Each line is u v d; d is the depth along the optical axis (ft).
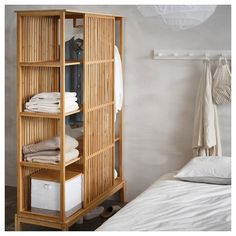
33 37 12.75
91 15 12.78
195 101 14.69
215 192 11.14
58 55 14.05
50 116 11.84
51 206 12.34
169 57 14.75
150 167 15.58
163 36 14.80
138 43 15.14
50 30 13.60
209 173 12.03
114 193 15.74
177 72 14.82
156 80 15.10
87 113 13.02
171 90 14.97
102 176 14.34
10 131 17.43
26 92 12.64
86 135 12.98
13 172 17.61
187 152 15.02
